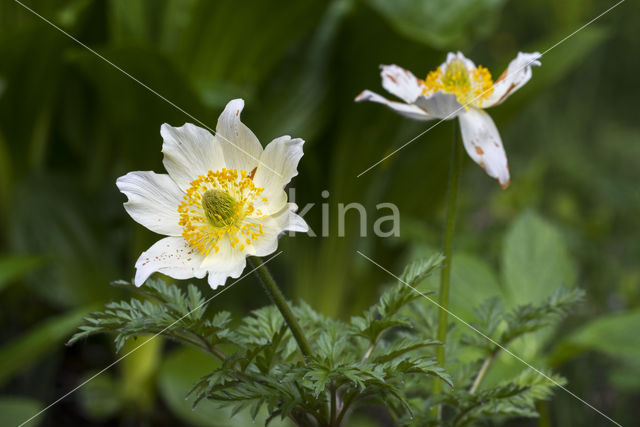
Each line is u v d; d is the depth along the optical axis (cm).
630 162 147
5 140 94
